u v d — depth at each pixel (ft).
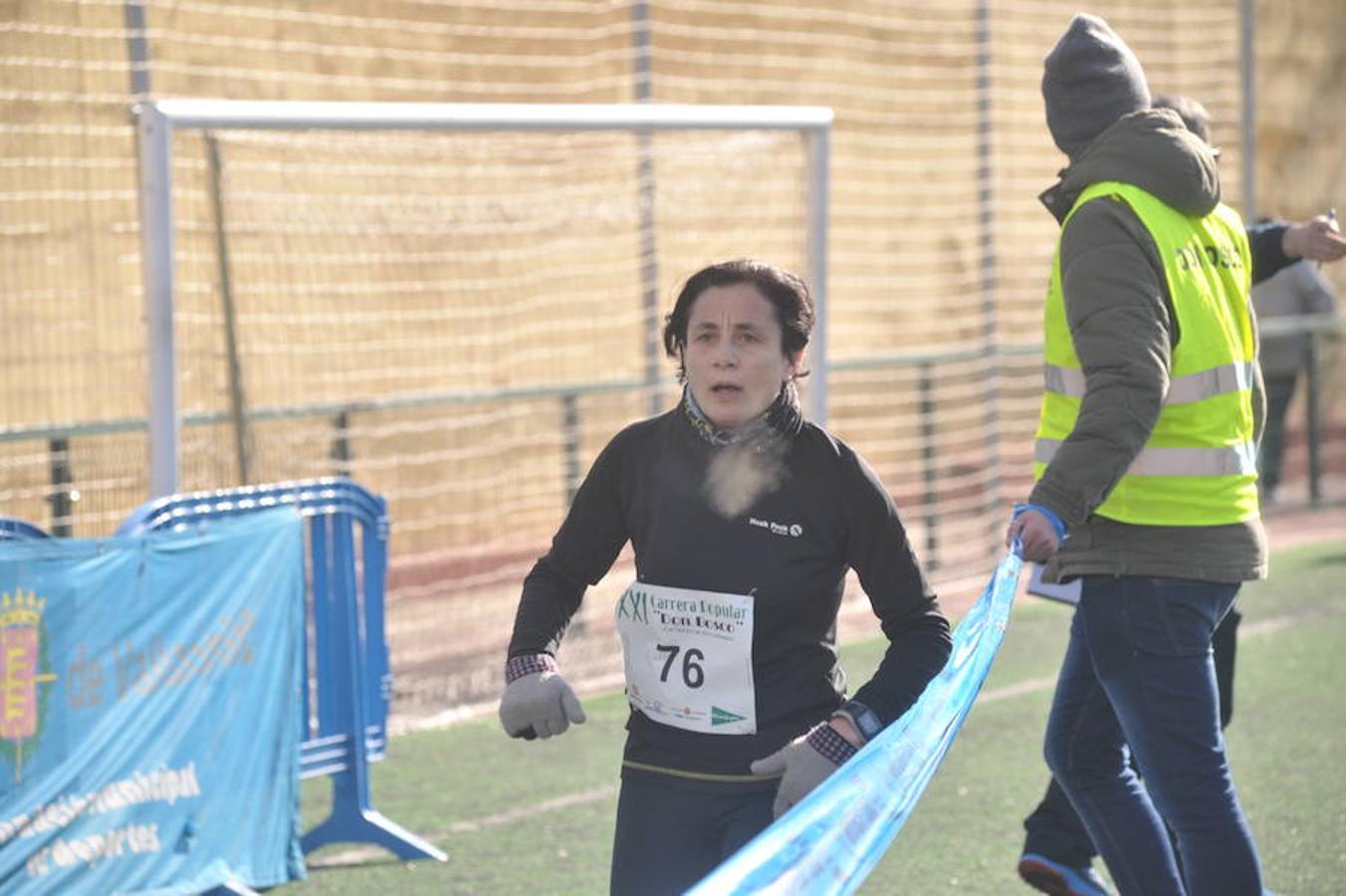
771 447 41.39
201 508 69.31
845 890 33.99
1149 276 49.11
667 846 42.24
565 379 132.57
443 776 85.05
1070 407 52.21
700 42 148.05
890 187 164.04
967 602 125.59
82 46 110.32
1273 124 189.67
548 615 43.52
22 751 60.39
